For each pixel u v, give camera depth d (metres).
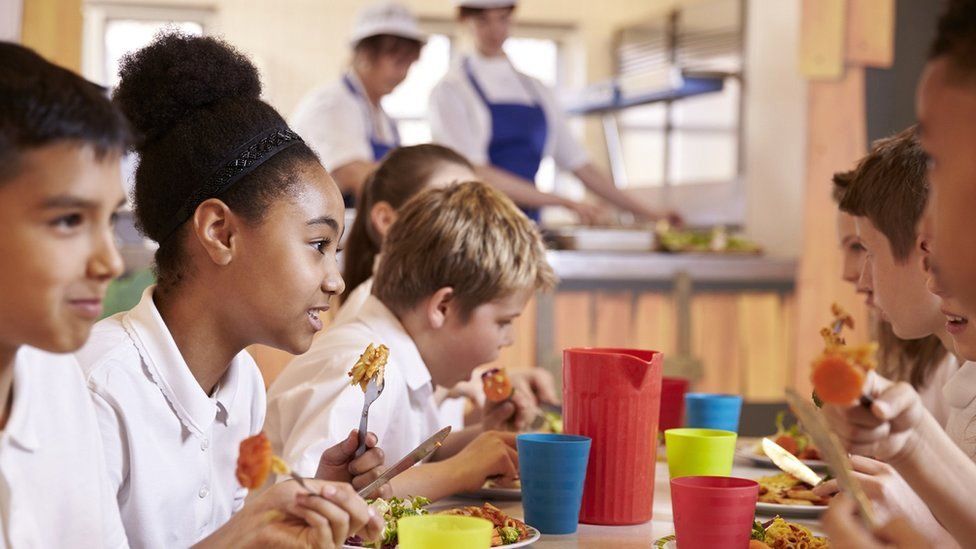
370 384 1.15
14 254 0.71
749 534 1.01
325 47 5.96
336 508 0.87
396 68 3.56
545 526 1.14
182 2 5.84
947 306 1.06
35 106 0.70
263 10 5.91
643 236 3.77
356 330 1.47
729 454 1.30
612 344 3.57
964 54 0.69
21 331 0.73
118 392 1.08
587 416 1.20
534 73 6.29
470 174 2.01
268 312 1.12
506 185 3.68
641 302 3.59
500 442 1.35
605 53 6.20
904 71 3.94
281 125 1.15
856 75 3.88
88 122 0.73
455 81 3.85
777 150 4.13
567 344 3.54
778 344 3.74
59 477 0.89
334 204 1.15
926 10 3.95
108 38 5.81
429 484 1.28
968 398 1.35
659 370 1.22
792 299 3.76
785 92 4.09
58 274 0.72
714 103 4.77
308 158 1.15
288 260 1.11
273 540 0.88
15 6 2.62
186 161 1.11
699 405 1.64
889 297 1.37
